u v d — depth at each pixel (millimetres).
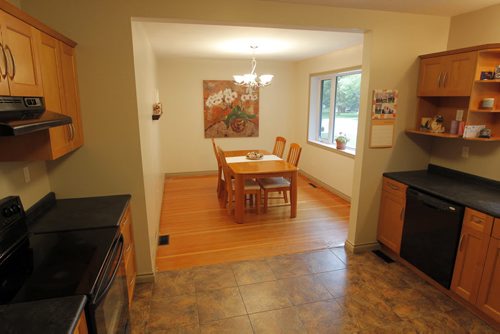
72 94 2119
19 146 1669
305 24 2549
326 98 5668
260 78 4328
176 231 3762
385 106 2938
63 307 1122
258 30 3375
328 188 5418
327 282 2707
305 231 3771
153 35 3584
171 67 5816
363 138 2975
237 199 3943
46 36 1715
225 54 5199
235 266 2973
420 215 2639
